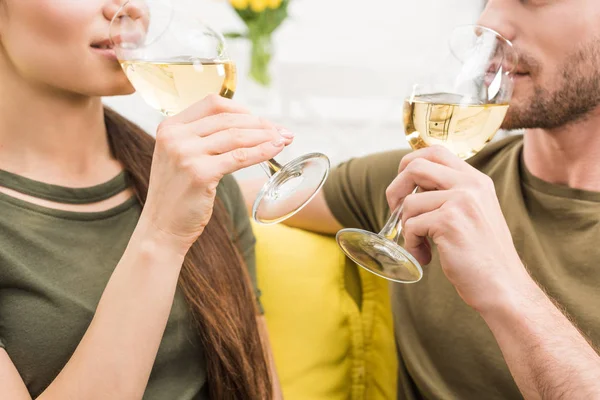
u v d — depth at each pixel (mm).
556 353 882
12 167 1011
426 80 969
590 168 1161
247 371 1116
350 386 1387
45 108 999
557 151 1179
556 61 1093
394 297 1316
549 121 1134
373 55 3564
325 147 3250
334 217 1430
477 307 935
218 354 1084
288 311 1321
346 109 3293
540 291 938
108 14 914
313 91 3268
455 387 1214
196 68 864
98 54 924
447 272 943
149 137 1209
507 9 1115
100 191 1066
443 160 945
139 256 881
